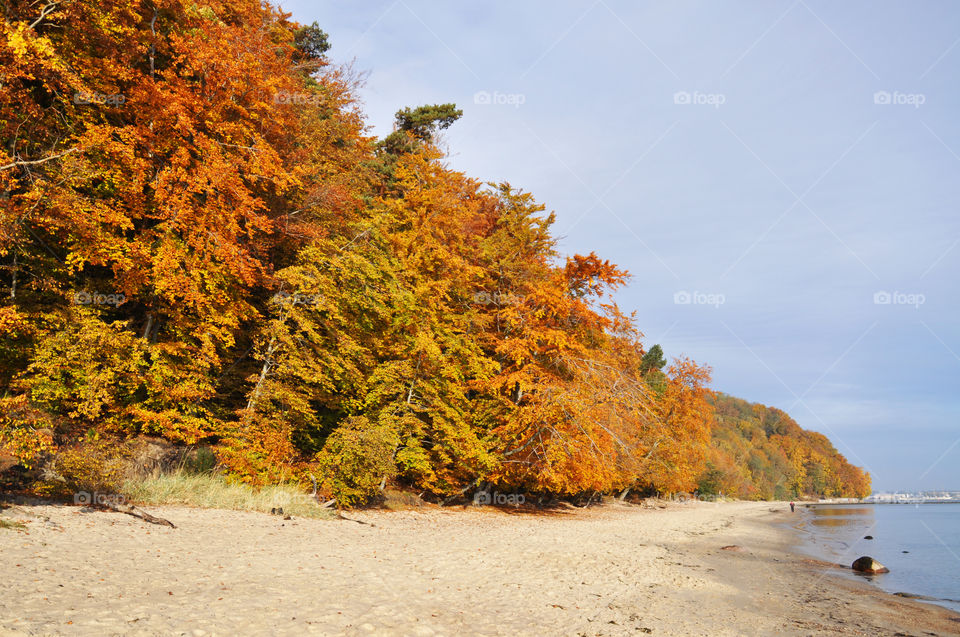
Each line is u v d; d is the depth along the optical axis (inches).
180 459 729.0
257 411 829.8
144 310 841.5
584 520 1353.3
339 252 984.9
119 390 713.6
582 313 1274.6
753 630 438.3
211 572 386.9
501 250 1406.3
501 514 1196.5
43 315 634.2
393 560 531.8
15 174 613.3
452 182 1498.5
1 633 222.2
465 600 417.7
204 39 834.2
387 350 1066.7
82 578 326.0
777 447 5935.0
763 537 1389.0
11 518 439.2
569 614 418.9
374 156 1531.7
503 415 1221.1
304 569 438.3
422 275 1172.5
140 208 741.3
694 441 2389.3
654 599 513.0
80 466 555.2
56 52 666.8
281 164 912.9
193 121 784.9
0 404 496.1
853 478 7066.9
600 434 1268.5
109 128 693.9
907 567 993.5
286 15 1307.8
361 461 836.0
